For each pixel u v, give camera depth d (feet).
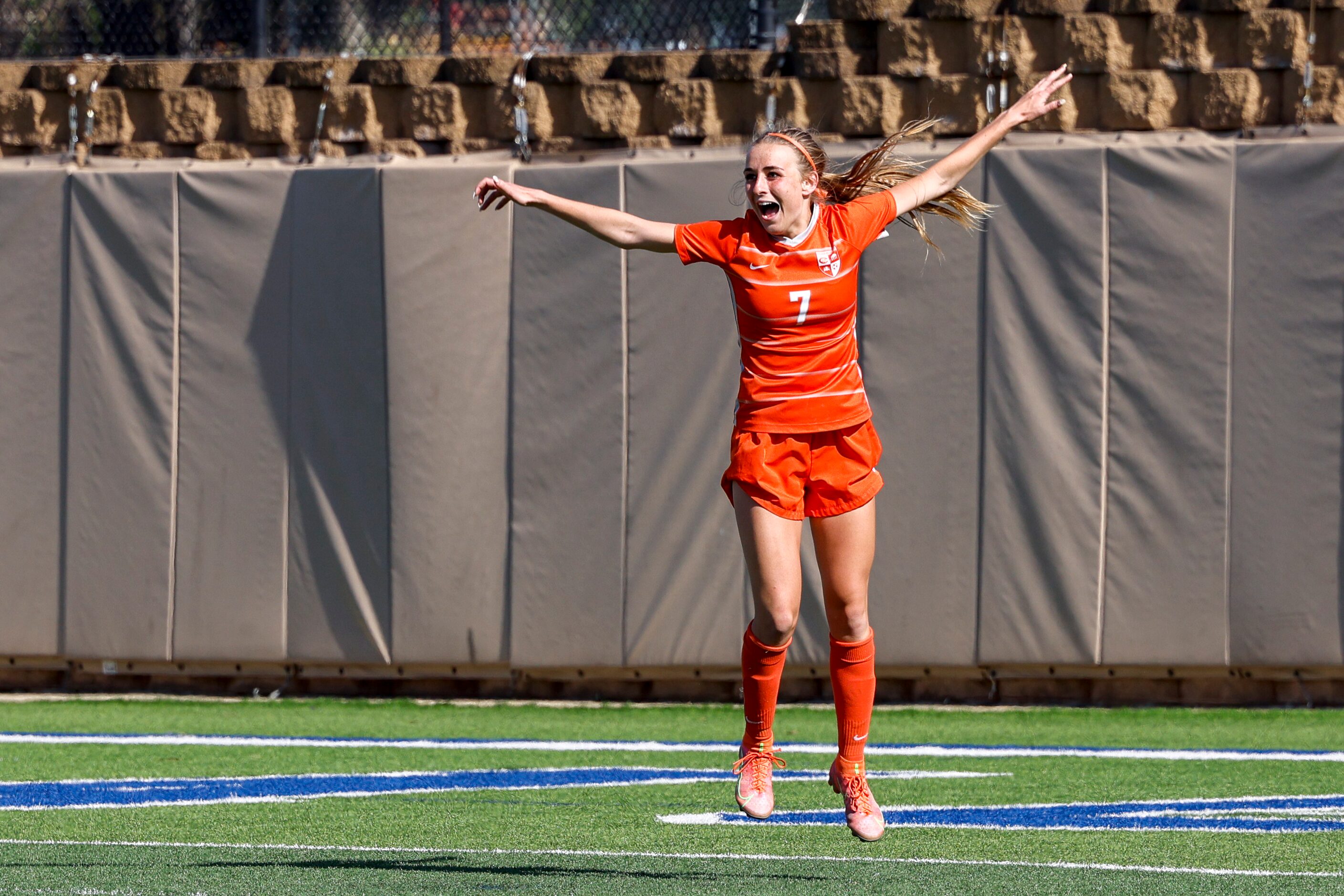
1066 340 96.32
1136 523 95.66
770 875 49.78
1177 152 95.14
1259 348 94.22
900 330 98.27
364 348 104.01
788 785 70.74
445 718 97.09
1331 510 93.45
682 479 100.68
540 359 102.37
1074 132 99.55
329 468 104.47
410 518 103.24
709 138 105.40
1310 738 85.56
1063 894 46.62
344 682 107.04
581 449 101.76
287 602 105.09
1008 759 78.69
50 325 107.96
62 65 111.86
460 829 59.72
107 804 66.08
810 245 46.06
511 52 110.22
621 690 103.81
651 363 100.89
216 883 48.49
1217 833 57.93
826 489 46.91
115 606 106.83
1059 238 96.43
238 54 114.32
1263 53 97.55
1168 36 98.73
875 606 98.63
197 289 106.32
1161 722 91.91
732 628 100.42
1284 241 93.86
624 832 58.90
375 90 109.29
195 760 79.61
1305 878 49.03
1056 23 100.22
